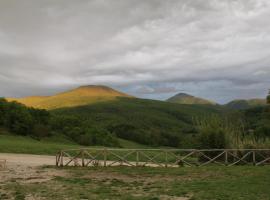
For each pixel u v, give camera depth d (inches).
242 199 558.6
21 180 761.6
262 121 1844.2
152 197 577.3
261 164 1137.4
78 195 588.4
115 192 624.4
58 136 3570.4
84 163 1116.5
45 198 565.3
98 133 3878.0
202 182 740.0
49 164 1115.9
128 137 4813.0
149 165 1104.8
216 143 1218.6
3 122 3388.3
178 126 7342.5
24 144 1918.1
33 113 3828.7
